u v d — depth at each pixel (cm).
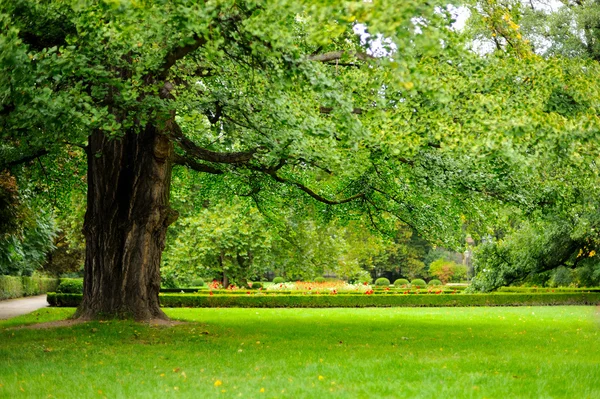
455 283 5644
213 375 739
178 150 1582
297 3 636
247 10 780
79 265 4203
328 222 1847
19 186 1816
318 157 1146
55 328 1217
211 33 733
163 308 2256
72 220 3272
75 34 961
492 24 1191
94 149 1394
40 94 805
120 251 1366
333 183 1669
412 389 645
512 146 941
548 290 3116
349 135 877
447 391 638
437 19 711
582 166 1120
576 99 1100
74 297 2442
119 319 1333
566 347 1030
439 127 990
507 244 2862
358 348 1005
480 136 953
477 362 833
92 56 958
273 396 615
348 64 1167
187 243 2816
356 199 1666
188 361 845
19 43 737
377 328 1395
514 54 1173
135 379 712
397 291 2891
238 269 2903
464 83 1040
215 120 1348
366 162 1195
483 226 1622
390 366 800
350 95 919
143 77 1156
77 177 1867
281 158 1227
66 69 827
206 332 1208
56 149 984
